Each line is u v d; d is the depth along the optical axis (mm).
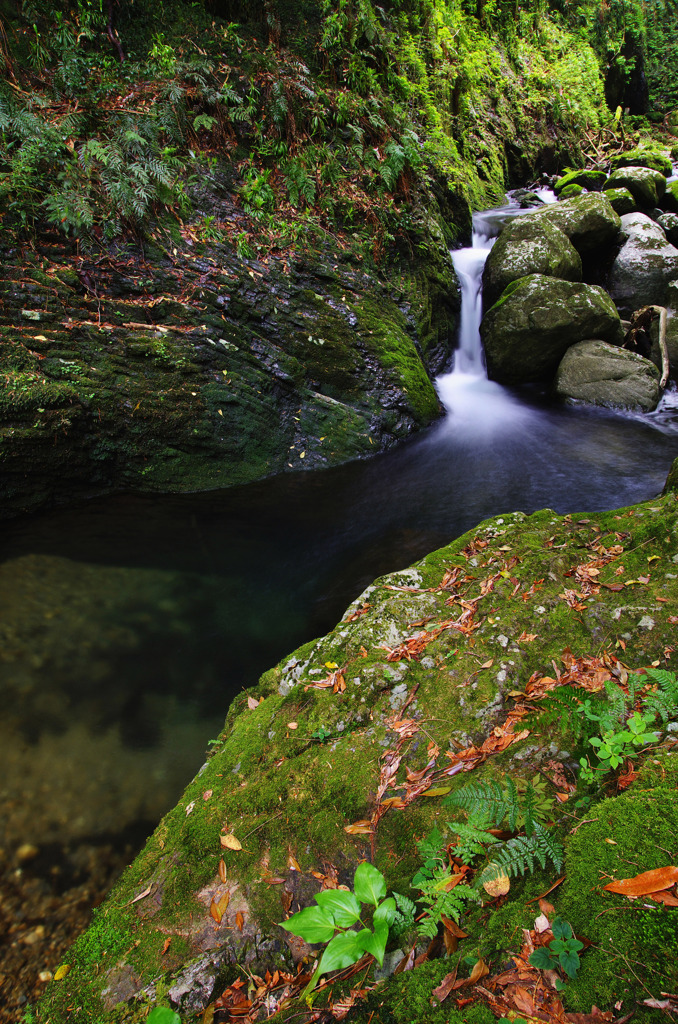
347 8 9242
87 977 1971
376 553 5383
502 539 3680
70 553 5000
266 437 7090
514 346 9266
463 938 1637
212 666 3887
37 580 4520
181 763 3113
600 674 2377
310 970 1808
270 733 2750
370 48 9930
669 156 18141
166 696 3586
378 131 9312
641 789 1719
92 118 6695
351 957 1543
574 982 1327
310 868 2121
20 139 6086
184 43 7883
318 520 6086
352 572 5086
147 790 2938
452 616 3043
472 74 14023
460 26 13992
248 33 8547
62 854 2586
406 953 1700
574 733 2131
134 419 6145
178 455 6512
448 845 1964
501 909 1634
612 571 3045
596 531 3482
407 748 2420
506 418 8758
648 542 3158
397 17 11188
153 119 6898
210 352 6672
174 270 6641
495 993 1414
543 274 9398
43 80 6848
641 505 3668
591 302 8914
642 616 2572
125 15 7625
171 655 3959
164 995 1813
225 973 1854
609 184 12695
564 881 1582
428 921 1682
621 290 10328
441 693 2594
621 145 18469
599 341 9148
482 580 3301
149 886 2234
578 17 19047
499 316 9336
